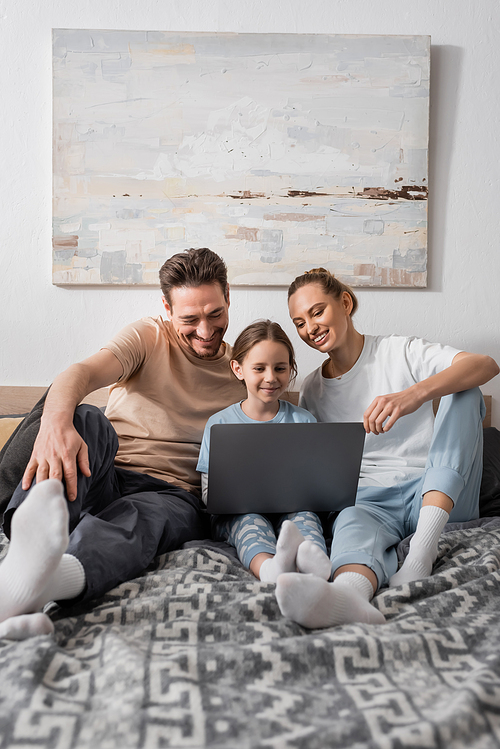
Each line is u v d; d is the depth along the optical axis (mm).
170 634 730
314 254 1805
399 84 1797
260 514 1138
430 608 821
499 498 1384
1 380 1791
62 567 784
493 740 517
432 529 1028
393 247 1805
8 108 1781
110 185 1771
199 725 528
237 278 1797
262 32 1810
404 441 1339
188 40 1778
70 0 1786
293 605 749
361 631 721
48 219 1791
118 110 1770
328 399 1429
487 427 1729
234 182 1790
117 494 1195
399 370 1367
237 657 646
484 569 938
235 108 1790
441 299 1835
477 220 1839
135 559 913
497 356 1834
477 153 1841
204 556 1026
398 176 1804
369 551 959
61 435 962
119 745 501
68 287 1791
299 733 519
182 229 1787
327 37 1791
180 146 1783
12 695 560
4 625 689
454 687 616
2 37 1780
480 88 1841
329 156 1802
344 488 1114
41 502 723
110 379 1229
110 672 603
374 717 543
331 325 1343
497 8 1836
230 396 1426
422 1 1831
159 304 1797
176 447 1349
